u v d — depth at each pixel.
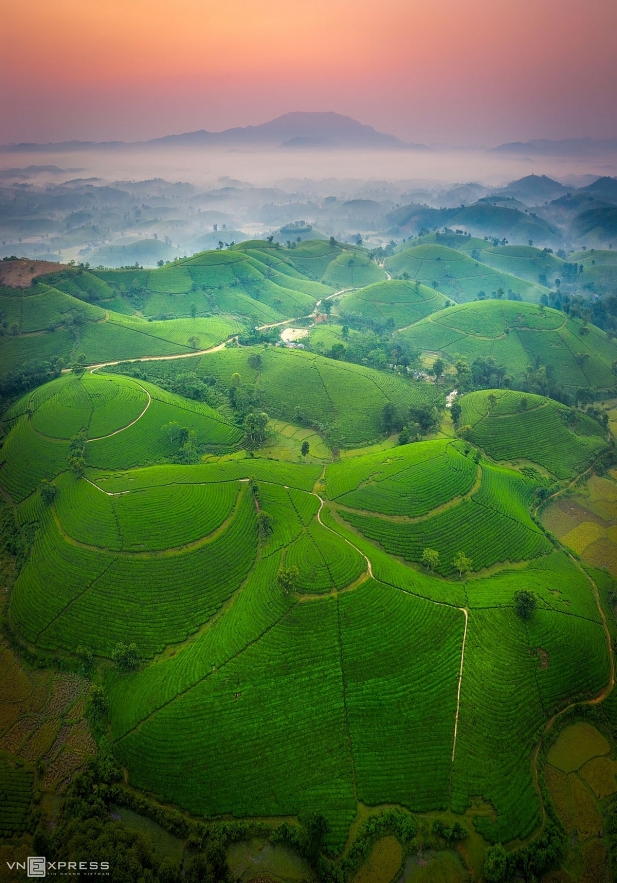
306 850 67.69
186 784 75.19
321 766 77.00
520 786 75.31
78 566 110.00
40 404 172.88
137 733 80.69
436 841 69.88
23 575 112.31
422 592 101.62
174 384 195.50
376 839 70.31
